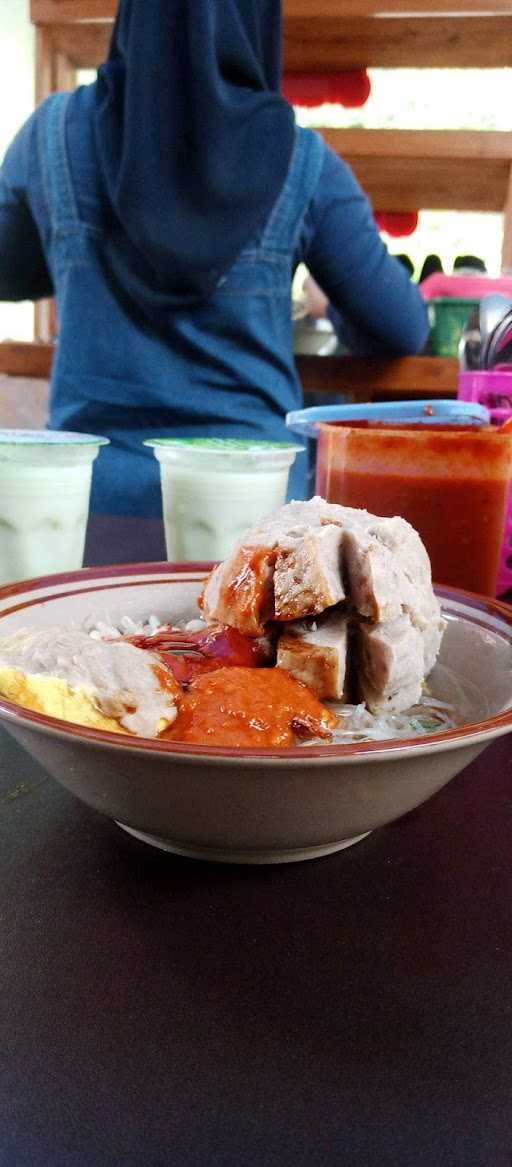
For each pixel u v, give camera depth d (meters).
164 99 1.55
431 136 2.80
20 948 0.44
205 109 1.55
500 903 0.49
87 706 0.54
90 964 0.43
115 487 1.72
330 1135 0.34
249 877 0.50
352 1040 0.39
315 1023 0.40
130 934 0.45
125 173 1.60
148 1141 0.34
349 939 0.45
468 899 0.49
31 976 0.42
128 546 1.25
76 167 1.73
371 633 0.61
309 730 0.55
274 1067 0.37
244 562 0.62
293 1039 0.39
